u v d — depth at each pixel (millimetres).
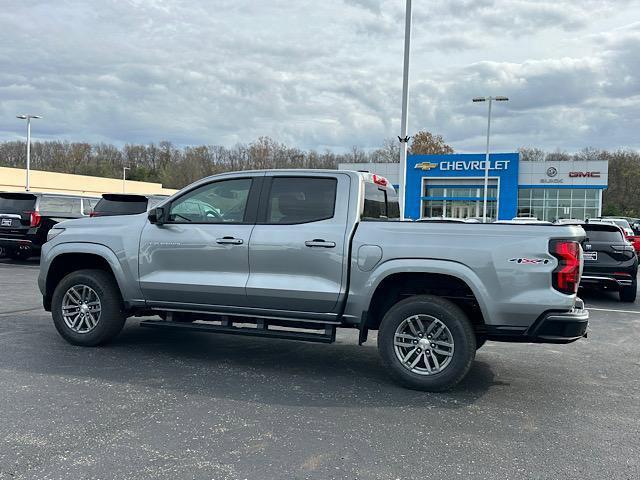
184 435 3910
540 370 5965
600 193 45969
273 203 5629
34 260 17219
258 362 5984
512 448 3832
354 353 6500
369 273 5156
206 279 5703
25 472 3312
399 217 6770
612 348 7086
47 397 4633
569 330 4711
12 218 14836
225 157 101188
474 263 4883
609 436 4094
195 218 5934
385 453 3693
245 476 3320
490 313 4863
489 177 47562
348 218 5355
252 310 5598
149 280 5945
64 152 107562
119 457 3533
